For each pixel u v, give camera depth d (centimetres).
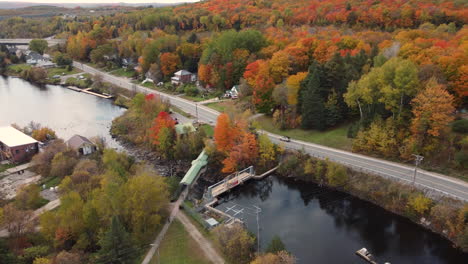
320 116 10356
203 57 17000
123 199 6619
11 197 8188
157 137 10494
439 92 7756
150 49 19200
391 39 14362
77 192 7144
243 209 8000
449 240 6500
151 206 6638
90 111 15525
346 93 9750
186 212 7581
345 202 8081
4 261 5481
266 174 9406
